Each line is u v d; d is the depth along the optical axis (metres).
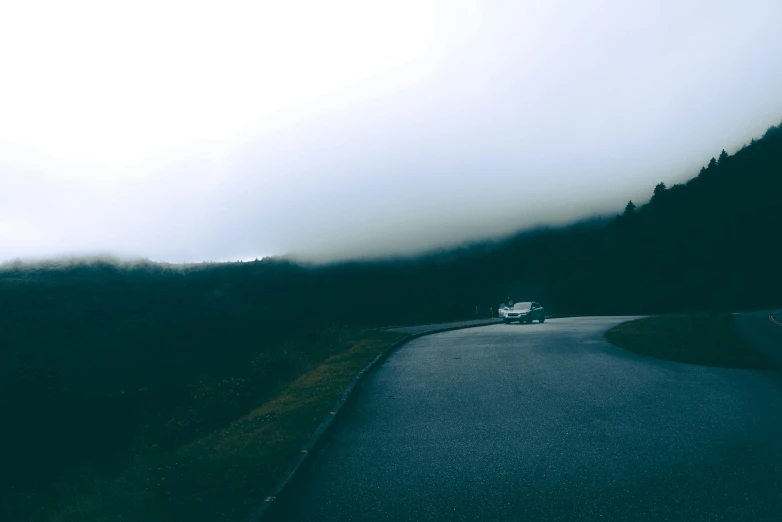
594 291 91.19
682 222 117.25
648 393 10.67
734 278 85.19
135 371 42.56
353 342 25.33
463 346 22.25
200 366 36.06
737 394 10.36
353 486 6.03
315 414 9.52
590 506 5.12
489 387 12.16
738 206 112.44
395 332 30.84
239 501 5.42
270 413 9.97
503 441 7.63
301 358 21.00
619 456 6.67
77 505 6.77
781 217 100.19
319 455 7.36
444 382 13.18
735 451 6.70
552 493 5.51
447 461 6.82
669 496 5.29
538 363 15.78
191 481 6.14
